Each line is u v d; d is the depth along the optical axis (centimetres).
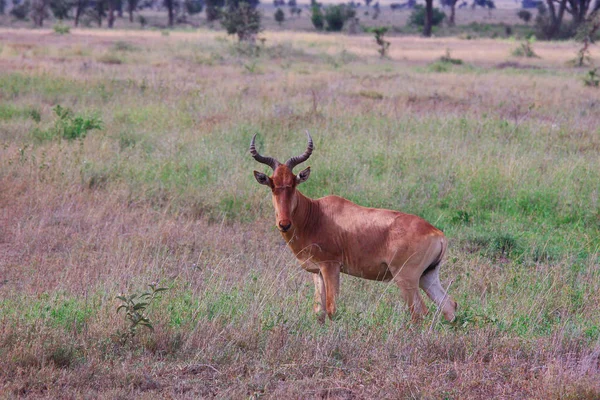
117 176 2511
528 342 1359
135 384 1181
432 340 1338
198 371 1239
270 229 2127
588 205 2336
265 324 1373
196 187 2403
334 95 4556
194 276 1711
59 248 1923
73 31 13538
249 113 3641
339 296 1574
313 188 2436
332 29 16388
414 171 2656
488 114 3906
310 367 1246
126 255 1823
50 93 4253
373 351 1310
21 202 2231
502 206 2383
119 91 4378
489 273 1772
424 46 11712
